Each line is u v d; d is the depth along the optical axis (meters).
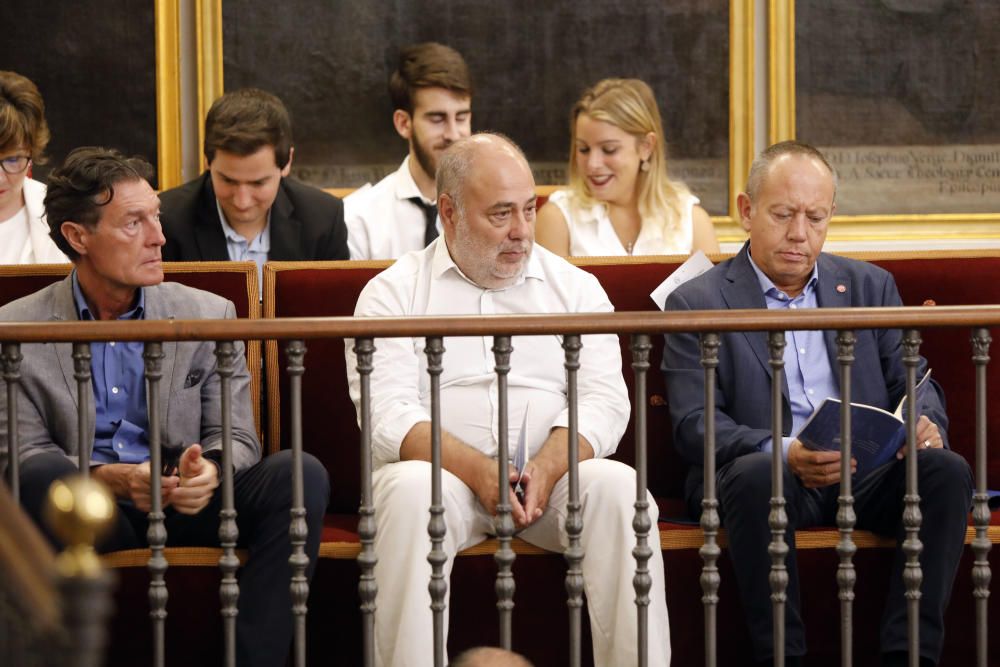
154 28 20.53
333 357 13.84
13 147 15.01
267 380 13.77
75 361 10.58
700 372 12.86
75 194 11.96
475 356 12.66
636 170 17.20
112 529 11.48
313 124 20.86
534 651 12.02
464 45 21.02
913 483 11.08
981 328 10.91
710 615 10.95
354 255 18.16
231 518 10.76
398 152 21.02
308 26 20.75
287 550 11.38
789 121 21.41
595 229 17.28
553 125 21.20
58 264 13.48
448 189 12.65
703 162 21.34
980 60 21.66
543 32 21.08
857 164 21.59
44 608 5.70
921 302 14.22
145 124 20.62
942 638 11.63
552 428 12.22
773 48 21.22
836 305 13.33
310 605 11.95
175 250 15.70
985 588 11.19
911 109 21.64
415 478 11.38
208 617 11.60
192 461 11.13
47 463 11.25
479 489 11.60
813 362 13.13
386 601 11.30
